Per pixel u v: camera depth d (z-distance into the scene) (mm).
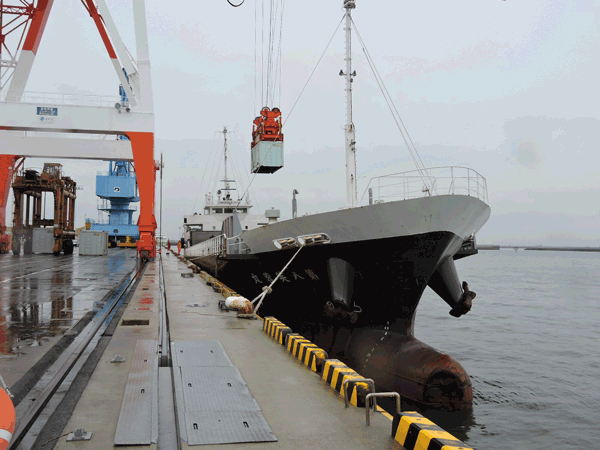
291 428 4398
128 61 31344
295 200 15297
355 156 13734
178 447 4117
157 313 11000
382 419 4668
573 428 10430
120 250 64812
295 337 7777
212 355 7117
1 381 3844
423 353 10859
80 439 4016
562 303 36562
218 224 37906
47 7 34438
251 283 18766
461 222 10977
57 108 30375
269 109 18812
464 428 10203
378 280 12156
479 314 30484
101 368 6297
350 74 14016
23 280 20031
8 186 38500
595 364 17172
